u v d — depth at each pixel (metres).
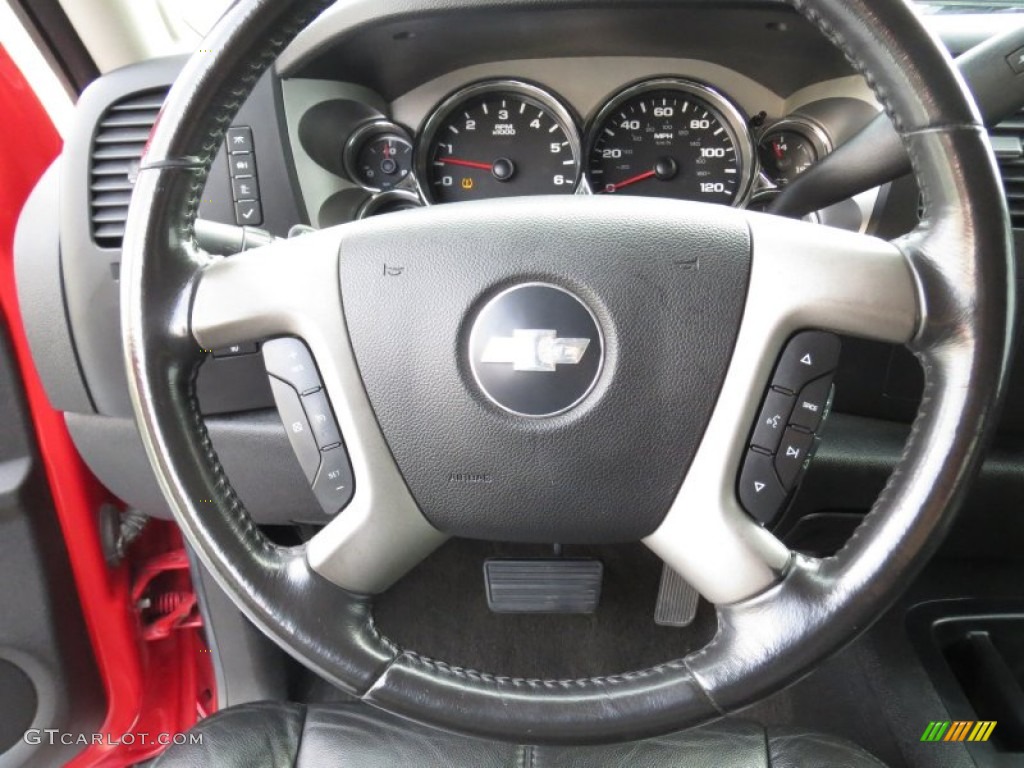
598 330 0.63
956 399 0.55
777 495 0.64
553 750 0.85
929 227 0.57
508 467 0.66
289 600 0.64
